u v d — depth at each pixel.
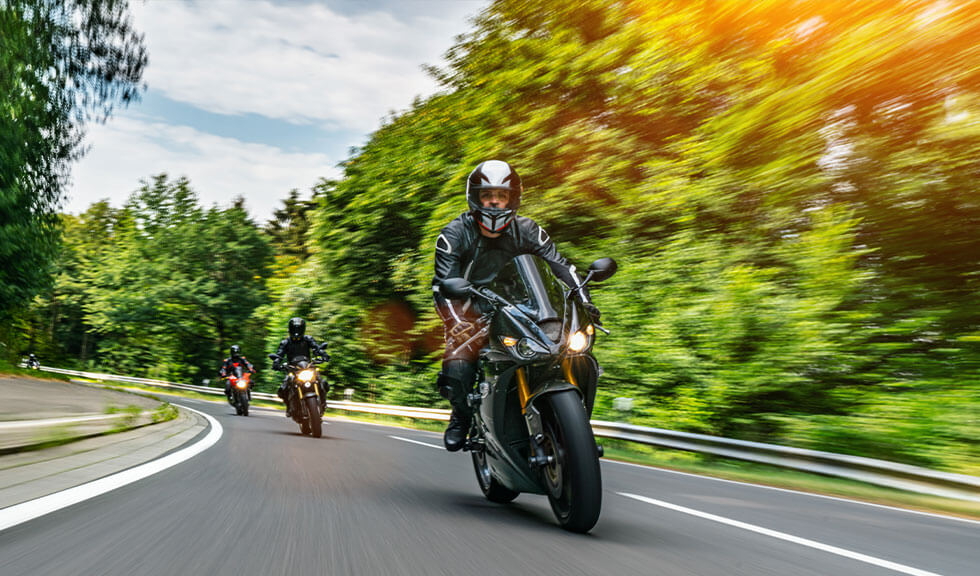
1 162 22.05
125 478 5.46
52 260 26.19
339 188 27.28
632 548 3.89
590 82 17.03
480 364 4.89
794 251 11.46
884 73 8.86
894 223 10.01
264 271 52.03
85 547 3.32
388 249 25.62
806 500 6.78
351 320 27.33
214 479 5.71
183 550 3.36
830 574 3.58
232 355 18.89
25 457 6.30
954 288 10.10
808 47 10.16
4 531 3.58
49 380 28.77
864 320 10.55
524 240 4.98
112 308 50.62
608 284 14.45
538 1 19.33
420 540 3.82
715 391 11.96
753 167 10.86
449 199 19.91
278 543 3.58
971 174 9.19
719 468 10.38
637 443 12.25
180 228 51.41
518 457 4.54
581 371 4.32
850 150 9.77
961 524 5.78
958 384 9.54
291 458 7.75
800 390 11.23
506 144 18.48
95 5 21.53
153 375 51.34
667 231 14.53
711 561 3.69
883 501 7.45
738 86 12.50
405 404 24.75
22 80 21.41
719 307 12.05
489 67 20.86
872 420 9.76
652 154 15.67
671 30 14.60
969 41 8.29
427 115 24.30
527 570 3.30
